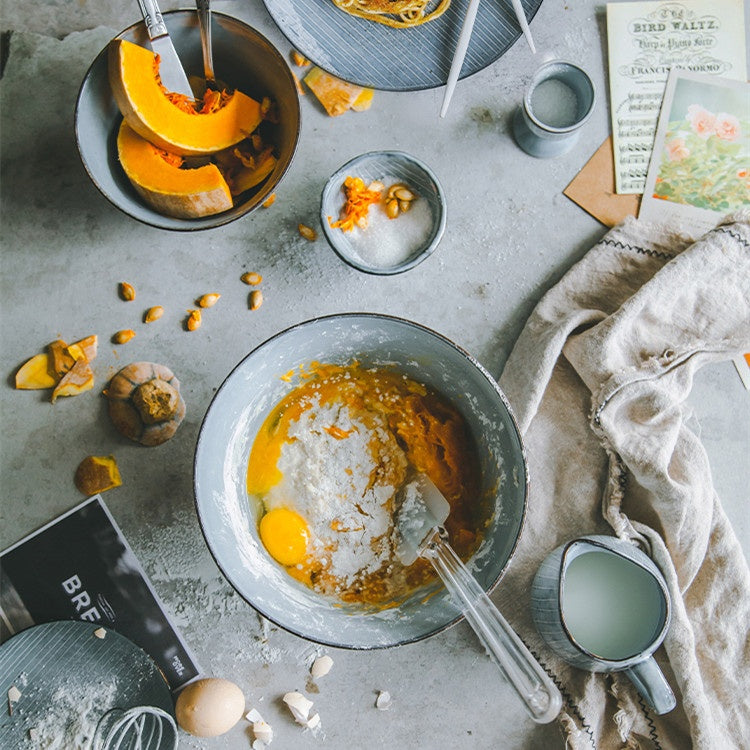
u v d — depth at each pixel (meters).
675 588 1.06
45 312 1.11
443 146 1.14
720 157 1.14
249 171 1.08
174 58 1.03
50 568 1.08
